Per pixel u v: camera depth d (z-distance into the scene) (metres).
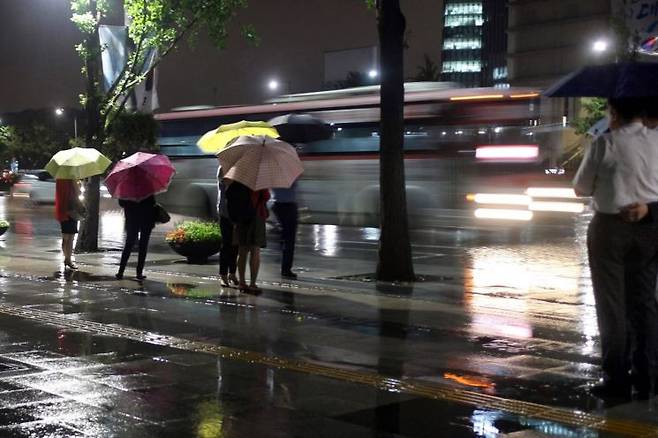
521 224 23.70
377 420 5.62
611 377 6.18
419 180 22.23
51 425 5.48
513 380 6.69
